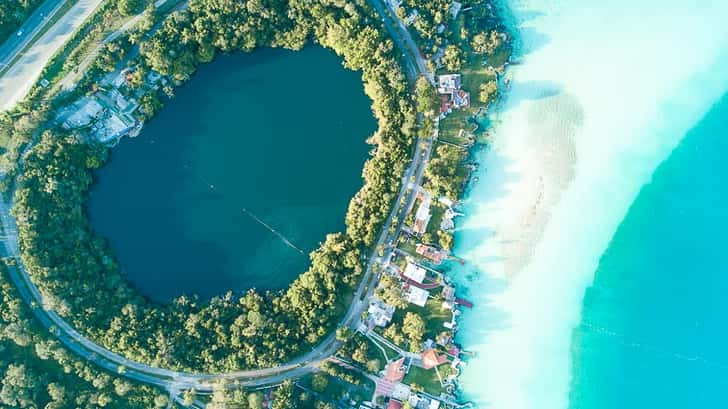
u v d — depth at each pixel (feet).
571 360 408.87
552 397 405.80
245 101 403.95
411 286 395.14
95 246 385.70
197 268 398.62
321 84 406.62
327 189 404.36
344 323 393.09
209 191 402.11
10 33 380.78
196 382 380.78
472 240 407.23
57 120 382.42
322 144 406.21
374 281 395.34
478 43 402.52
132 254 396.98
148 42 378.12
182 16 379.35
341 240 388.98
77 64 382.01
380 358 392.68
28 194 367.04
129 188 398.83
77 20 386.11
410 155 398.21
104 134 389.39
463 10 407.23
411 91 400.47
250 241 400.67
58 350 364.38
